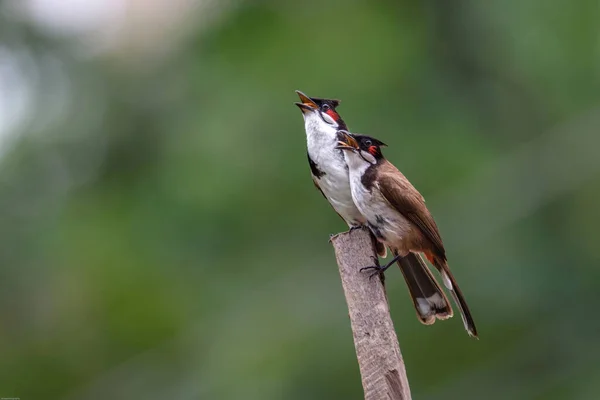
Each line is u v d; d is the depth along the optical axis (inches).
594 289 520.7
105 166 589.6
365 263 309.0
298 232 520.1
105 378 541.6
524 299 513.3
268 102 523.8
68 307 555.2
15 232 572.4
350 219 383.6
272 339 504.4
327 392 482.6
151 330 543.8
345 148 362.9
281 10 563.5
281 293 516.1
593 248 524.7
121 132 590.6
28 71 608.4
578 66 548.7
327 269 514.9
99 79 610.2
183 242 528.7
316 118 382.3
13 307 560.7
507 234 524.4
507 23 550.3
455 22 558.3
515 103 554.3
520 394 495.2
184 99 571.2
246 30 561.9
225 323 519.8
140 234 543.5
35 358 554.9
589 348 508.4
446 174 520.7
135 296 541.0
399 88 531.5
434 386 490.3
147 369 533.3
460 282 512.1
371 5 560.7
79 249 554.9
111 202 568.4
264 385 489.7
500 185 528.1
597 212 530.3
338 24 551.2
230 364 505.4
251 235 522.9
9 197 581.0
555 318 513.3
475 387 493.0
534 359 504.4
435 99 536.1
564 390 498.0
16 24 608.4
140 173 577.9
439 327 498.9
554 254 522.6
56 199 584.4
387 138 515.2
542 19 548.4
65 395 546.6
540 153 539.2
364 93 522.9
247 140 519.8
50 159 593.0
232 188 516.7
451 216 521.0
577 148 542.9
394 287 502.0
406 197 355.9
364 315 300.4
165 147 568.4
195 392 508.4
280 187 514.9
